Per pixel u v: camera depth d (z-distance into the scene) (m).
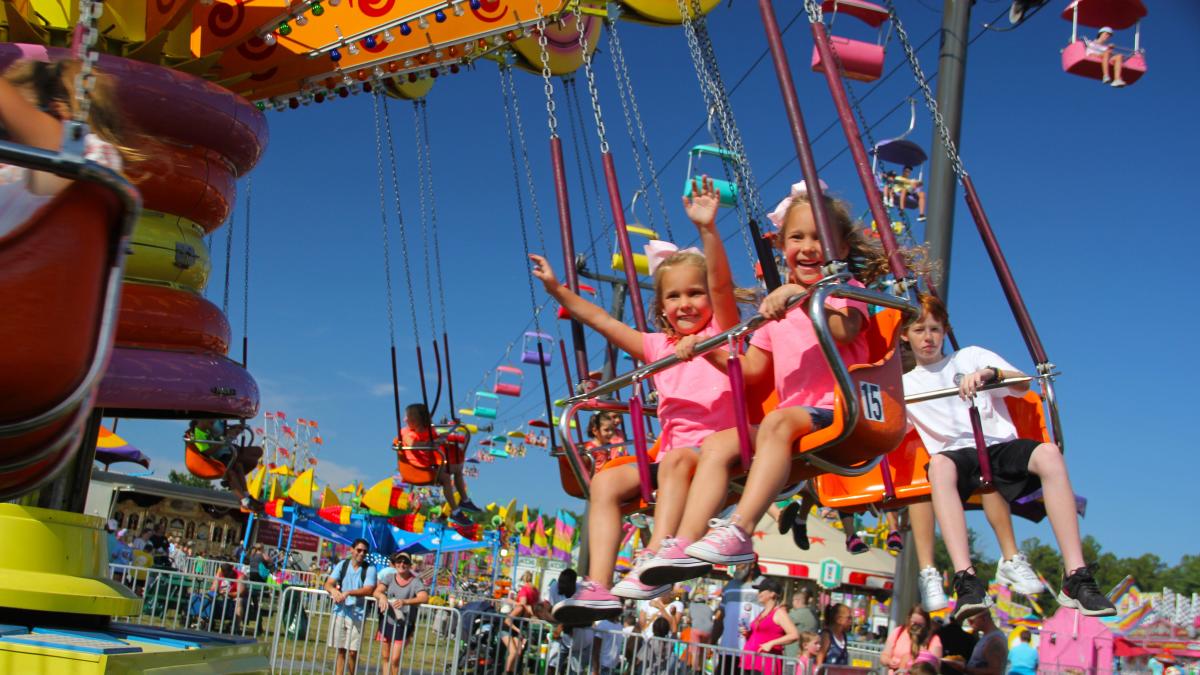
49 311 1.87
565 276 4.15
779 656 7.88
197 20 5.21
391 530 21.50
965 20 6.51
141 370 4.12
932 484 4.21
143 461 15.73
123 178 1.92
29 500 4.00
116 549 14.70
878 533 19.73
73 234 1.90
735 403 3.30
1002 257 3.95
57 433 2.02
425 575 24.66
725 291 3.85
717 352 3.64
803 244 3.59
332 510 21.64
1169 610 13.62
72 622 3.89
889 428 3.28
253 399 4.53
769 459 3.24
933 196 6.41
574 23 5.43
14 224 1.85
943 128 4.09
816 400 3.53
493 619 8.44
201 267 4.44
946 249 6.34
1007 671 7.94
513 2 5.40
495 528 32.09
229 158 4.53
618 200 4.18
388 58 5.50
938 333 4.39
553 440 4.36
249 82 5.42
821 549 19.70
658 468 3.74
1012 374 3.92
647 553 3.46
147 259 4.22
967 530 4.13
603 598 3.61
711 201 3.81
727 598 10.61
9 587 3.61
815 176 2.99
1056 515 3.84
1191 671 10.91
